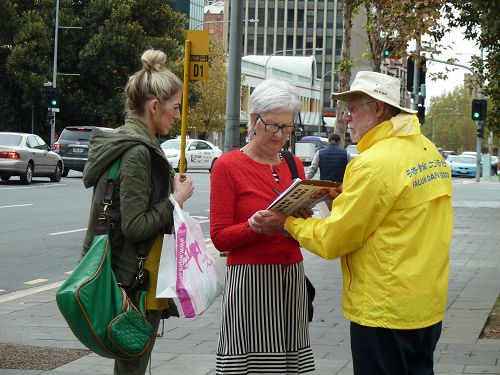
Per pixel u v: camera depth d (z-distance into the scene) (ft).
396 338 13.38
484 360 23.98
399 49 64.59
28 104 162.71
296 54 419.54
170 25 176.04
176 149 146.20
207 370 22.86
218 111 239.71
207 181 119.34
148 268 14.65
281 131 15.34
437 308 13.62
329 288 36.96
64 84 169.68
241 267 15.40
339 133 61.16
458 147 457.27
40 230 57.26
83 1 170.19
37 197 82.74
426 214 13.44
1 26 162.20
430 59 66.39
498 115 54.34
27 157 101.96
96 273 13.94
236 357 15.34
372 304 13.32
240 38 46.93
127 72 170.09
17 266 42.86
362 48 377.50
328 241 13.41
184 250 14.57
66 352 24.76
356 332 13.65
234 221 15.44
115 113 169.78
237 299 15.39
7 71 161.99
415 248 13.33
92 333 13.83
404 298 13.24
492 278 40.01
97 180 14.49
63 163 119.96
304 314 15.79
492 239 59.11
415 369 13.88
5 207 71.72
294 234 14.20
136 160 14.25
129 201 14.17
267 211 14.43
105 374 22.44
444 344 25.98
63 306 13.79
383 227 13.33
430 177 13.57
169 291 14.47
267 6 419.54
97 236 14.23
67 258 45.73
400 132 13.65
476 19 44.70
